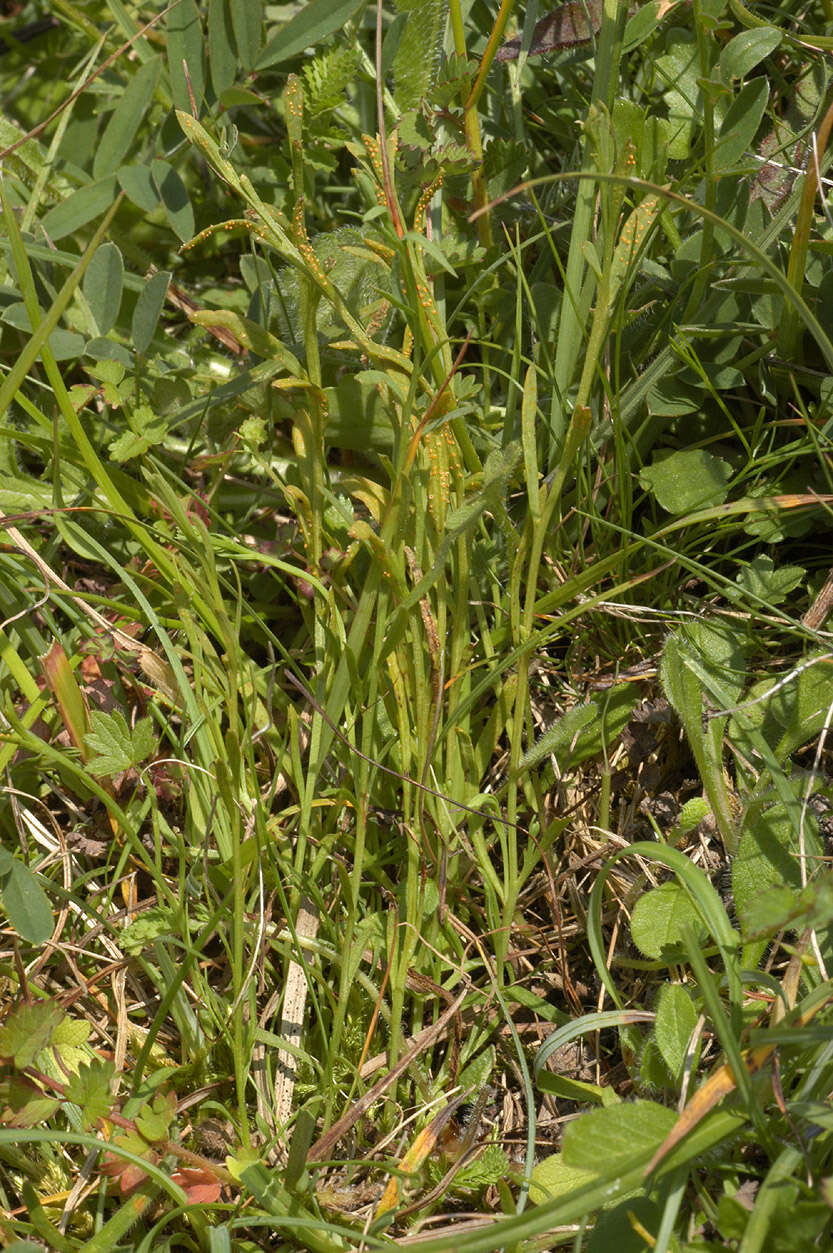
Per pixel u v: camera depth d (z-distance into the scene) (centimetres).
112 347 57
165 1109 48
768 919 44
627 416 54
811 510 54
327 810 53
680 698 50
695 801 50
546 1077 50
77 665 53
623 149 51
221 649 55
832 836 52
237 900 49
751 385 56
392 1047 50
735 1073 44
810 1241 44
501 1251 47
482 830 53
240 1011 49
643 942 49
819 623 53
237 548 53
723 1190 47
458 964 52
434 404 49
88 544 52
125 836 53
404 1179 49
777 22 57
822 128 50
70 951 52
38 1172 49
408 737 51
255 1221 47
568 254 55
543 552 55
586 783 54
